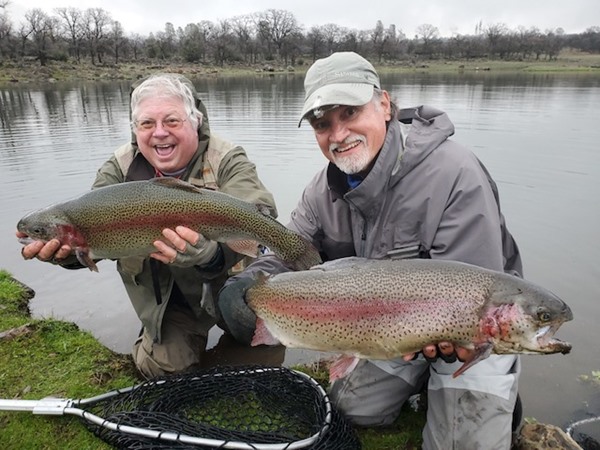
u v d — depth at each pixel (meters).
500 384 0.84
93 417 0.90
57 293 1.64
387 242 0.97
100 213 0.97
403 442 0.96
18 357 1.25
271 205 1.13
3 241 2.06
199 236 0.95
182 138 1.10
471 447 0.83
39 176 2.98
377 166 0.92
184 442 0.83
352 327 0.80
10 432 0.97
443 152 0.93
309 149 3.65
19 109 6.50
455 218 0.89
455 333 0.75
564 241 1.93
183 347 1.19
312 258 0.97
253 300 0.88
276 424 0.95
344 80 0.93
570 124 4.48
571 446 0.87
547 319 0.71
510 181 2.69
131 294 1.19
